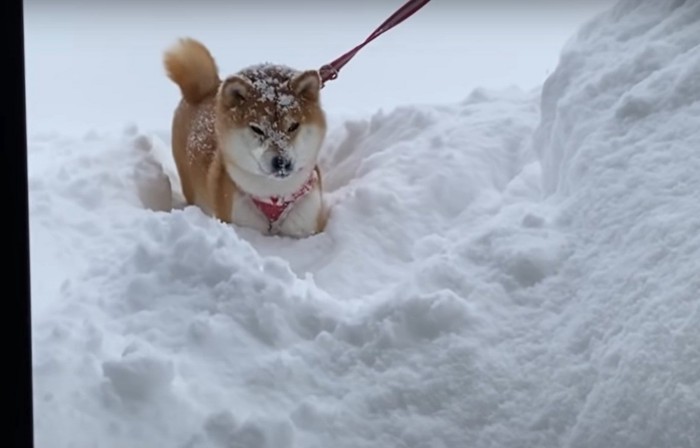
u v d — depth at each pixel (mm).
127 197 2023
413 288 1539
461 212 1912
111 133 2299
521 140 2045
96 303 1560
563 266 1548
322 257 1889
